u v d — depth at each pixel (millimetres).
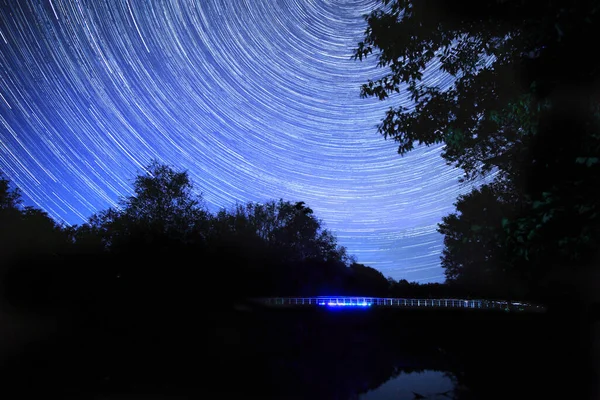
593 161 3486
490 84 5160
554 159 3996
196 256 31000
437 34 5309
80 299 21188
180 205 36250
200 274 30188
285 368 7473
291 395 5629
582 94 3730
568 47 3682
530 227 3814
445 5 4945
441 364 7395
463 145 5211
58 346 9914
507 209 4555
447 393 5406
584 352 6719
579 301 6137
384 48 5598
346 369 7305
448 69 5434
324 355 8844
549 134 4000
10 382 6492
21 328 13242
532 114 3998
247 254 38781
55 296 20938
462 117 5355
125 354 9016
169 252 29469
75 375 6918
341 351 9328
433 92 5578
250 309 22688
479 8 4758
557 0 3666
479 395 5262
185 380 6566
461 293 39906
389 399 5254
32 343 10461
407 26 5395
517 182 4461
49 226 28578
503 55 4766
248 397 5566
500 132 5090
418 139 5699
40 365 7754
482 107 5238
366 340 11086
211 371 7273
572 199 3627
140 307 20719
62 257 26016
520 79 4219
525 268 4617
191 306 22422
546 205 3721
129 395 5781
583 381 5566
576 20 3523
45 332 12414
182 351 9336
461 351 8578
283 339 11398
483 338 10180
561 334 7406
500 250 4664
